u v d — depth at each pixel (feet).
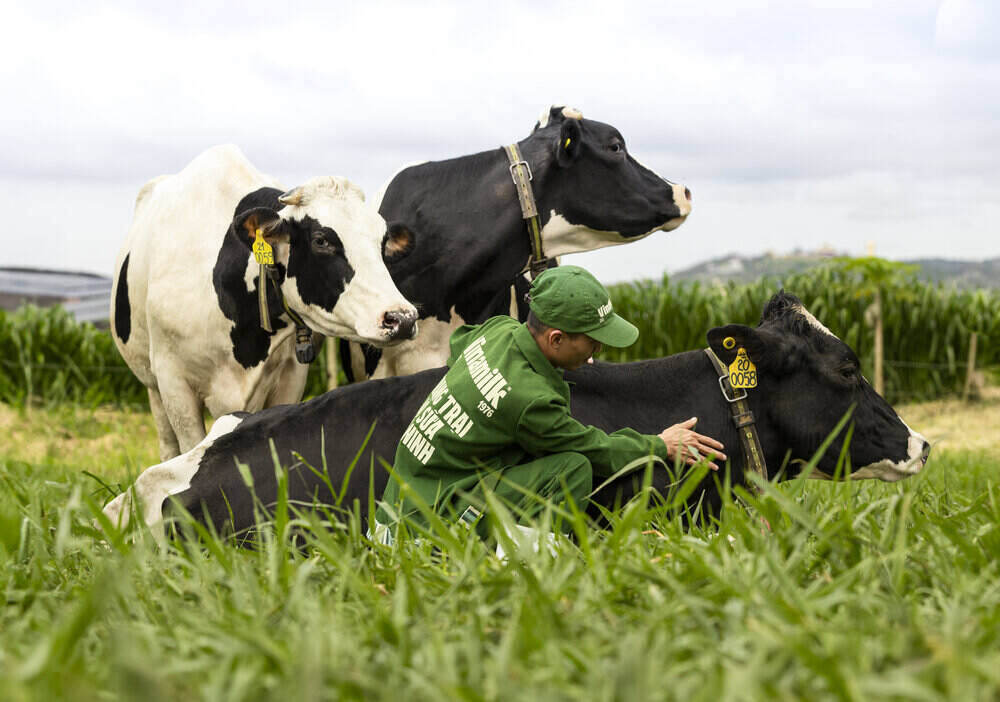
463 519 10.53
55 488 15.65
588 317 10.64
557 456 10.81
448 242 18.17
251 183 18.20
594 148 18.47
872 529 8.97
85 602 6.04
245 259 17.13
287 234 16.10
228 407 18.08
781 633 6.16
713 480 12.37
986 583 7.98
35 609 7.79
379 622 6.79
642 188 18.79
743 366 12.28
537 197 18.39
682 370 12.59
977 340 45.06
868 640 6.45
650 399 12.41
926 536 9.06
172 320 17.84
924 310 44.21
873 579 7.86
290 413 12.12
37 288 66.03
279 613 7.34
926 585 8.19
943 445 35.29
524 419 10.62
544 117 19.35
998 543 8.79
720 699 5.38
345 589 8.16
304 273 16.26
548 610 6.76
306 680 5.36
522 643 6.46
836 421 12.56
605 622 7.13
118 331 20.49
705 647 6.39
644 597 7.41
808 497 10.03
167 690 5.60
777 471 12.98
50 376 41.22
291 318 17.03
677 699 5.43
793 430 12.56
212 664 6.23
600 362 12.63
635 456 11.03
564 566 8.05
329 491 11.68
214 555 8.68
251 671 5.78
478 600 7.34
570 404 12.12
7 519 10.26
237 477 11.69
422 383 12.23
